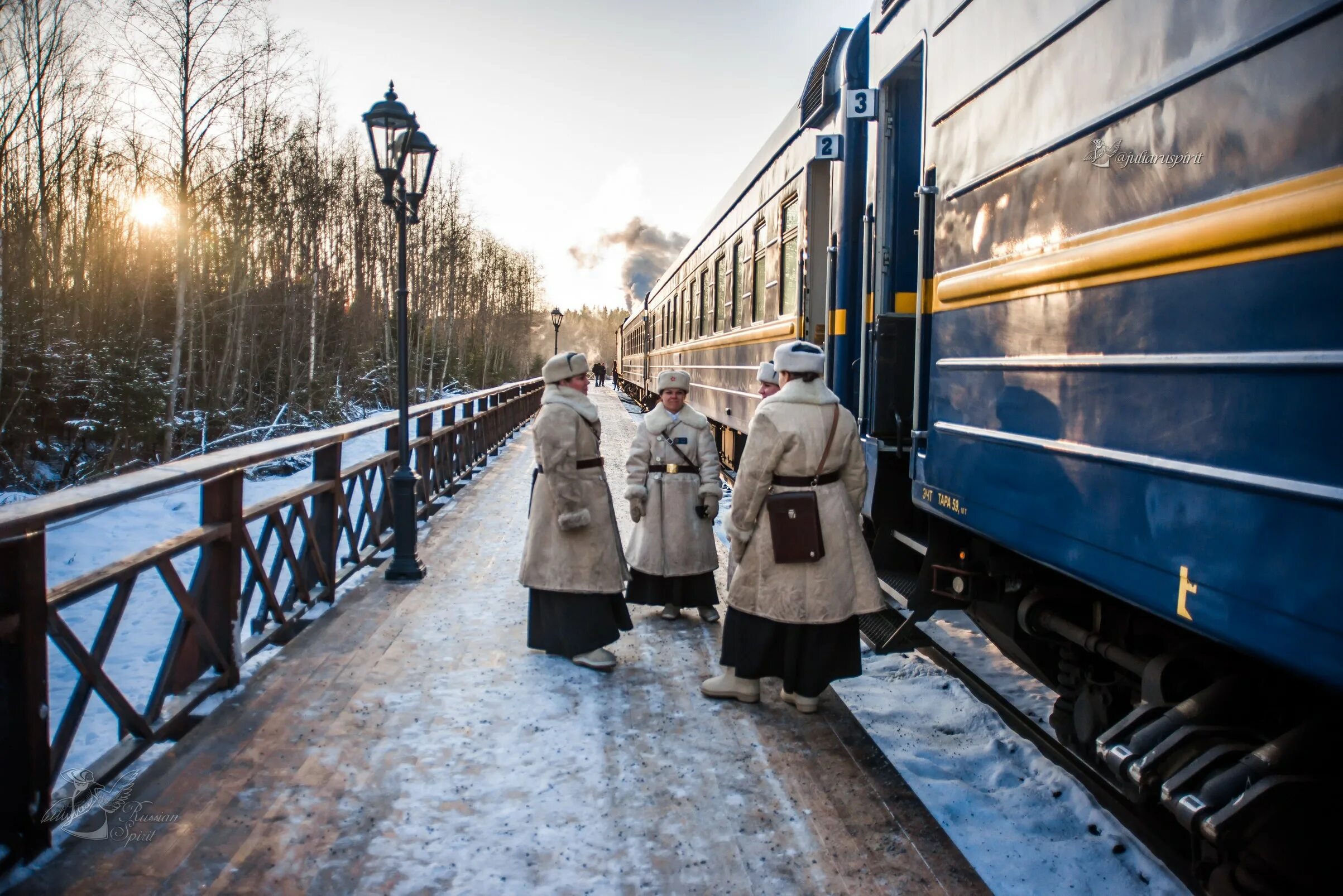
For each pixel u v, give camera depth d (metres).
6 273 12.84
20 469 12.20
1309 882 1.99
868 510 4.60
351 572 5.58
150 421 12.85
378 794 2.80
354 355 25.11
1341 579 1.55
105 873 2.29
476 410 12.48
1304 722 2.05
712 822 2.68
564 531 3.96
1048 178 2.66
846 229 5.13
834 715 3.54
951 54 3.41
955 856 2.50
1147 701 2.47
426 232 30.42
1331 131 1.60
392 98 5.93
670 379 4.92
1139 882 2.50
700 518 4.90
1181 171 2.04
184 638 3.27
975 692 3.85
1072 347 2.50
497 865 2.42
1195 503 1.95
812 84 6.00
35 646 2.31
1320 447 1.60
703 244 12.02
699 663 4.19
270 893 2.24
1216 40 1.92
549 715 3.49
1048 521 2.61
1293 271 1.68
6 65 14.32
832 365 5.34
